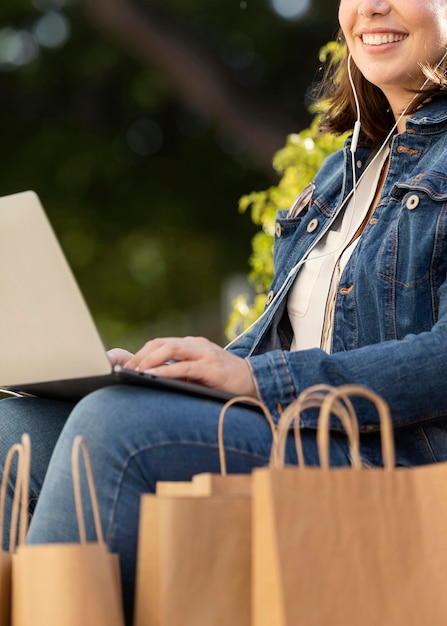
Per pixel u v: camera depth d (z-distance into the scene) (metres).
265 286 5.40
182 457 2.90
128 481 2.85
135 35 13.95
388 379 3.06
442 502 2.56
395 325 3.32
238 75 14.20
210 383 3.06
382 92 3.90
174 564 2.56
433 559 2.53
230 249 15.35
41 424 3.49
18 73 15.40
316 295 3.65
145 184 15.35
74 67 15.42
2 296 3.01
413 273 3.32
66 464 2.86
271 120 14.12
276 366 3.10
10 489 3.44
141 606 2.64
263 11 14.24
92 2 13.80
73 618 2.54
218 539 2.59
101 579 2.59
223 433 2.97
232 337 5.46
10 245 2.93
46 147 15.24
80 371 2.98
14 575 2.65
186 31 14.14
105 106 15.54
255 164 15.17
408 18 3.61
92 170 15.27
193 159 15.40
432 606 2.51
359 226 3.68
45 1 15.42
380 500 2.53
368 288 3.40
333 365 3.09
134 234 15.49
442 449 3.19
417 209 3.37
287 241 3.94
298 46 14.27
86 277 15.72
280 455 2.63
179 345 3.08
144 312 16.08
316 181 3.99
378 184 3.74
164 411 2.92
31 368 3.10
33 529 2.86
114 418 2.88
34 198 2.85
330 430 3.10
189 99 14.26
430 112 3.58
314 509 2.47
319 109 4.49
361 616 2.46
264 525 2.45
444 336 3.10
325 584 2.44
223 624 2.56
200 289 15.88
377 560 2.50
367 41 3.70
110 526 2.83
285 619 2.39
